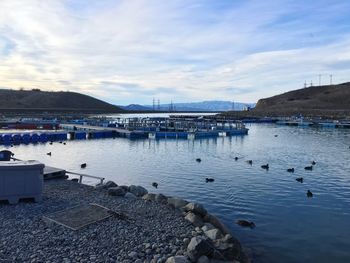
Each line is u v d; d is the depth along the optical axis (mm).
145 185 29219
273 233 18641
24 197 18422
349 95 189000
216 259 13750
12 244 13352
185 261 12484
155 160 42156
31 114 139500
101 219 16391
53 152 48000
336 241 17750
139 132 68125
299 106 185875
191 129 73750
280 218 21000
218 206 23234
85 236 14469
